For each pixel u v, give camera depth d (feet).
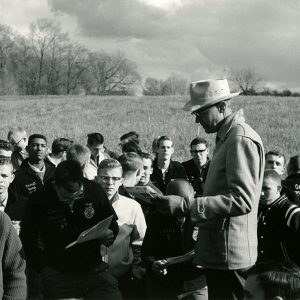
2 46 299.17
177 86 289.53
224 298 13.21
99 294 15.21
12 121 142.20
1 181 18.76
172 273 16.38
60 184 14.35
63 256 14.80
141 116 135.44
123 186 20.26
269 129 103.65
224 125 13.34
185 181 15.57
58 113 153.58
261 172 12.91
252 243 13.12
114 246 17.57
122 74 301.22
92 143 30.09
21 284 12.09
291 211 15.48
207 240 13.34
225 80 13.91
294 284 7.22
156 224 16.21
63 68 302.25
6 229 12.00
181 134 98.63
